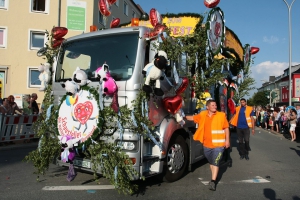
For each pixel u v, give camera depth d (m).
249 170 7.24
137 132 4.51
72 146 4.77
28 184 5.51
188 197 4.96
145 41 4.86
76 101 4.93
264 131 21.30
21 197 4.77
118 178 4.44
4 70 20.12
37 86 20.56
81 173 6.34
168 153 5.53
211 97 7.07
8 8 20.12
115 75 4.79
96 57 5.16
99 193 5.02
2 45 20.16
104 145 4.58
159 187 5.46
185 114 5.94
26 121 10.80
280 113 19.19
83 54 5.34
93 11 21.69
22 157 8.24
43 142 5.28
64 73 5.48
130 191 4.54
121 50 4.93
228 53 7.87
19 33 20.33
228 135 5.48
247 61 10.08
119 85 4.64
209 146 5.41
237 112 9.15
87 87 4.88
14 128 10.33
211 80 6.36
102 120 4.64
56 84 5.47
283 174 6.87
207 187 5.59
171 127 5.23
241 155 9.01
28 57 20.48
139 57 4.73
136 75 4.64
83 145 4.71
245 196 5.12
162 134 5.03
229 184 5.89
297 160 8.77
